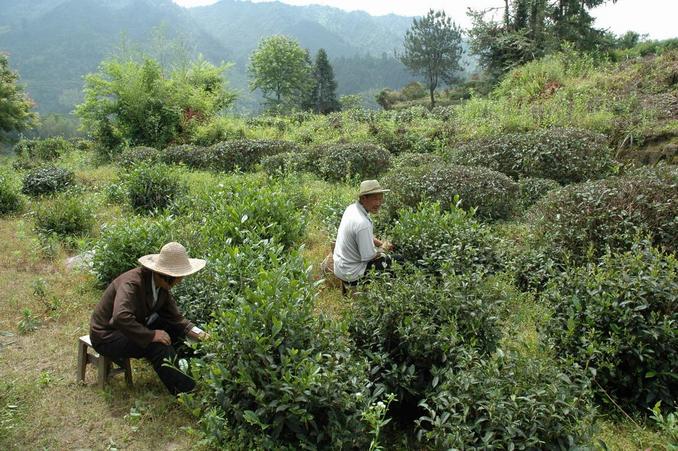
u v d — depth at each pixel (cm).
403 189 779
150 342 388
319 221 837
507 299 423
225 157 1380
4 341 500
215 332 346
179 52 2492
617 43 2642
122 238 566
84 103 2028
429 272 547
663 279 388
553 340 399
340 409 321
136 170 969
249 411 312
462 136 1371
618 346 375
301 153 1295
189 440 359
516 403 308
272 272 389
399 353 378
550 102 1367
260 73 6338
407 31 5262
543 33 2370
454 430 310
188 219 699
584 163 934
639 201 574
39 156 2284
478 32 2580
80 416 385
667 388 376
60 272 680
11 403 393
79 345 421
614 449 344
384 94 5144
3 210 979
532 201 857
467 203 766
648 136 1054
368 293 405
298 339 341
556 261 582
